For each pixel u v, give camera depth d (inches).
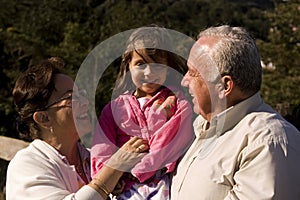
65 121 94.0
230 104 92.3
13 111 377.4
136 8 521.0
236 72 89.9
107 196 91.1
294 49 454.0
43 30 600.4
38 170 91.6
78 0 594.9
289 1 473.7
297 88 416.8
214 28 94.4
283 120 91.4
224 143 90.8
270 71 454.3
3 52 455.2
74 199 88.4
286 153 85.4
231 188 88.8
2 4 691.4
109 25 489.7
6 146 174.2
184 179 94.1
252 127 88.7
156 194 95.0
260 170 84.4
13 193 91.8
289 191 84.4
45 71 93.7
